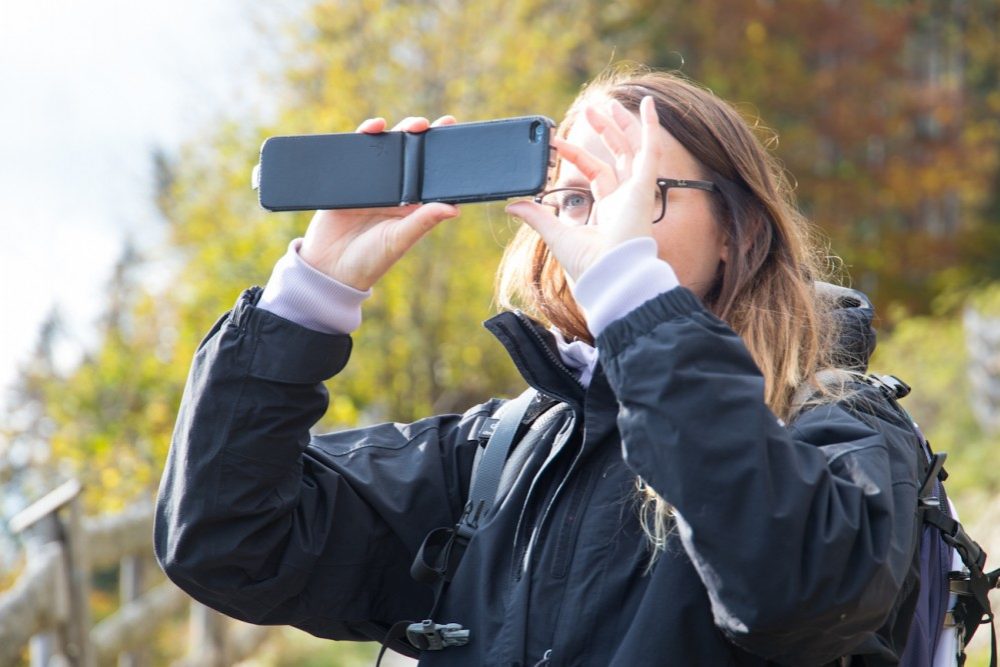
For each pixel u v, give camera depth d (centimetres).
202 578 284
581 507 262
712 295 282
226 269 1298
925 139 3064
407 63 1617
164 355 1280
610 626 251
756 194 274
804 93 2938
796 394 265
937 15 3622
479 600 268
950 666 284
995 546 932
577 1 2025
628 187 249
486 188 259
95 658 727
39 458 1212
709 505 225
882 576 228
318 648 1068
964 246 3005
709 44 2956
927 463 276
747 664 248
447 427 317
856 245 2916
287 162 276
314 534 295
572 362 281
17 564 859
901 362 1652
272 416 276
